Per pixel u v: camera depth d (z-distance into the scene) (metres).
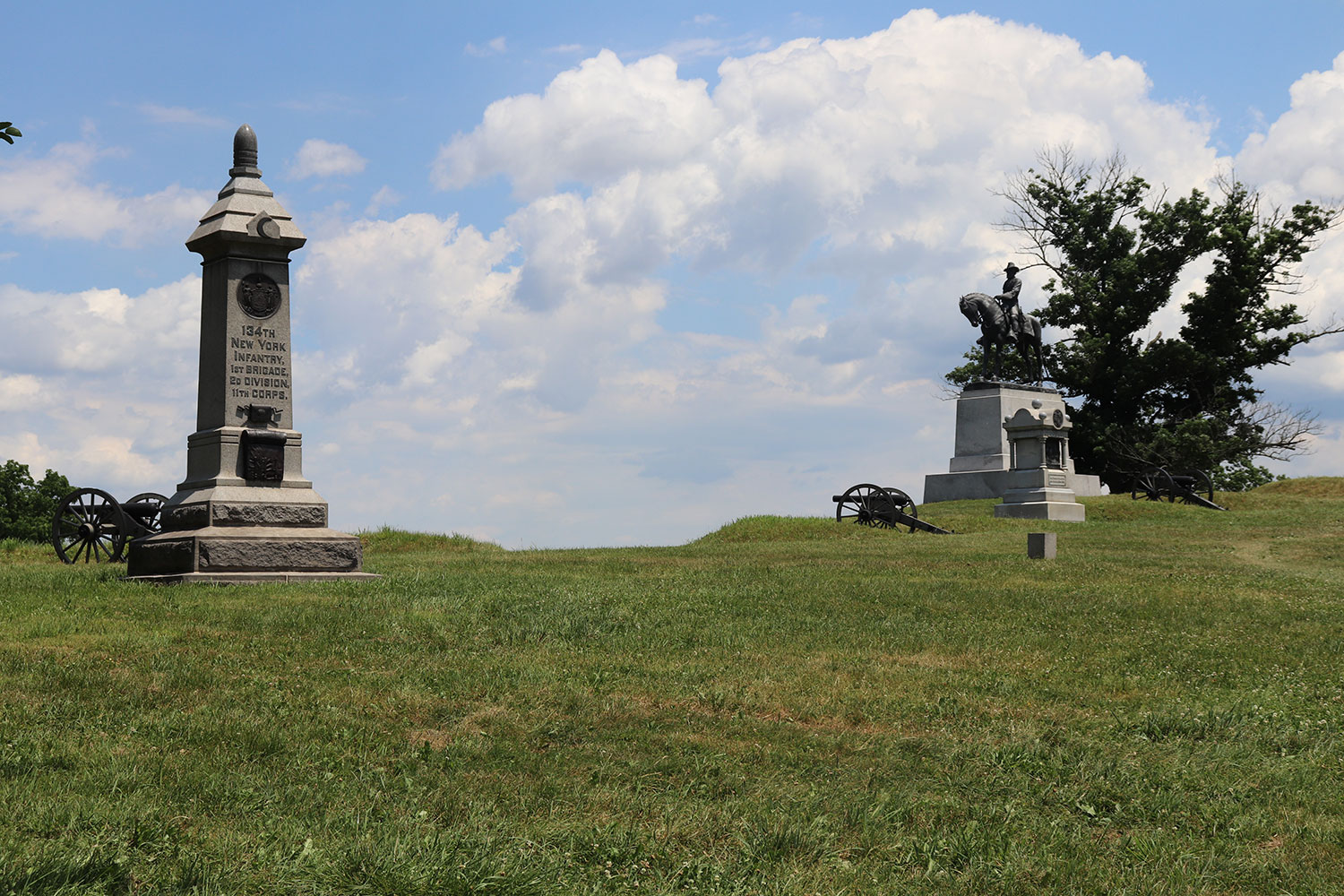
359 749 7.98
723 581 18.81
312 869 5.61
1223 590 18.92
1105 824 7.39
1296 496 45.09
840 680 11.14
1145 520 39.94
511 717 9.07
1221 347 59.62
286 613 13.34
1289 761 8.80
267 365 18.06
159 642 11.32
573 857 6.22
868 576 20.16
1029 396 48.66
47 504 47.59
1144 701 10.79
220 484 17.44
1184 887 6.27
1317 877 6.45
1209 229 58.88
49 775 6.91
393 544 27.83
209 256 18.27
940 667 12.10
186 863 5.59
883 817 7.12
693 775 7.88
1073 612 15.98
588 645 12.53
